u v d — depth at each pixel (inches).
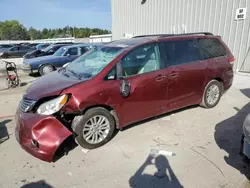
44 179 103.0
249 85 265.4
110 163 114.1
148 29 528.4
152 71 143.3
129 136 140.9
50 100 114.2
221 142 131.8
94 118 125.0
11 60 725.3
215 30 362.9
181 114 175.0
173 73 150.8
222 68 183.6
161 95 148.0
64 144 131.2
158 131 147.2
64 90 116.5
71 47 397.4
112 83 127.1
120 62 132.2
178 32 435.8
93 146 126.9
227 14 340.5
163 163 112.7
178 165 110.9
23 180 102.5
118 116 132.7
